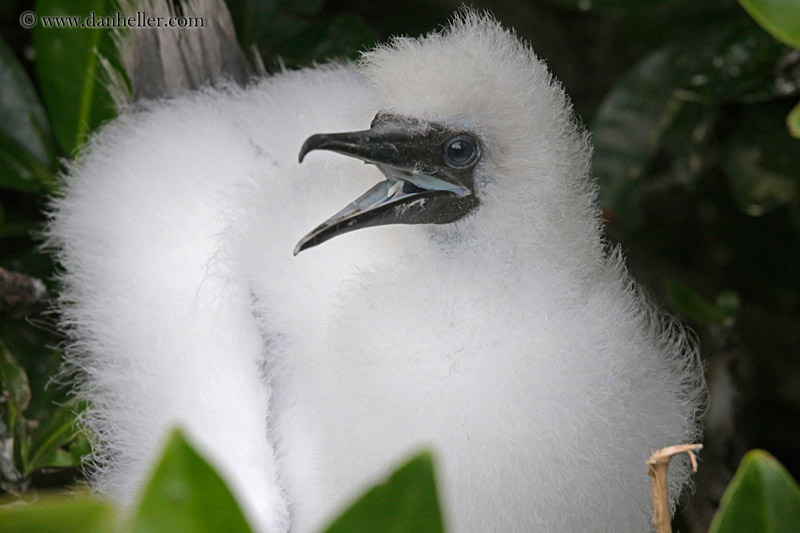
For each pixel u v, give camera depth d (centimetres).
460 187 299
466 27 301
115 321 303
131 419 302
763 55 312
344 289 297
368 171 300
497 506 295
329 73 309
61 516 252
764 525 281
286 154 304
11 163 310
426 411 294
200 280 301
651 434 298
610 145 314
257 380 298
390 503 275
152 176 304
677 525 316
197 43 309
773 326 325
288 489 297
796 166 314
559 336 296
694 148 314
